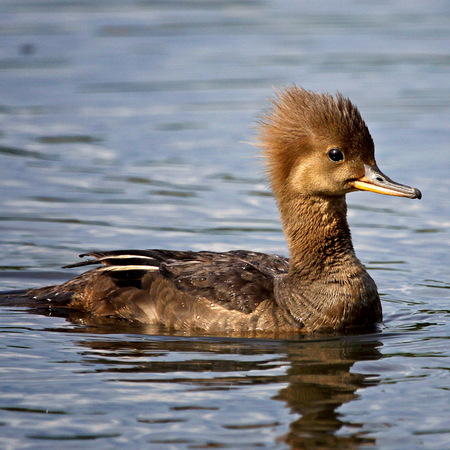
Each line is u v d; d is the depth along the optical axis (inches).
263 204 748.6
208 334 496.1
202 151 863.1
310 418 377.7
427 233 687.7
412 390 407.2
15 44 1156.5
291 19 1321.4
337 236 511.5
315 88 1003.3
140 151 863.7
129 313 524.7
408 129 912.3
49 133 908.6
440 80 1051.9
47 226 688.4
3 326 507.5
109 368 435.5
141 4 1385.3
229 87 1023.6
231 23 1282.0
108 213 719.1
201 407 388.2
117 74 1068.5
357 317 503.2
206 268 523.5
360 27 1275.8
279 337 490.9
